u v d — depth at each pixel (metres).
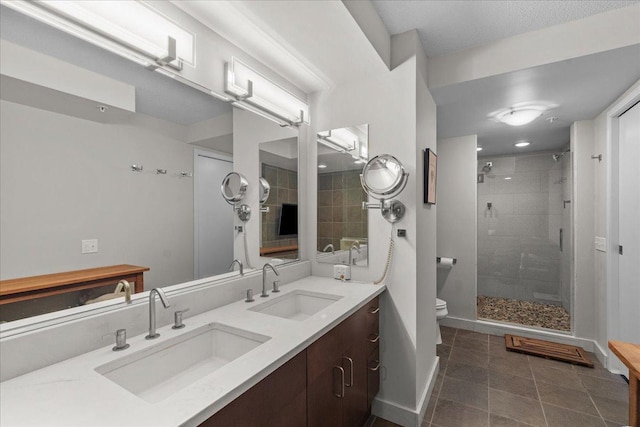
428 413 2.00
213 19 1.46
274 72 1.98
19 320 0.92
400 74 1.96
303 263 2.25
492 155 4.43
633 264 2.27
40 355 0.92
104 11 1.09
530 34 1.91
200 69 1.48
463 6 1.69
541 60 1.88
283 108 2.04
